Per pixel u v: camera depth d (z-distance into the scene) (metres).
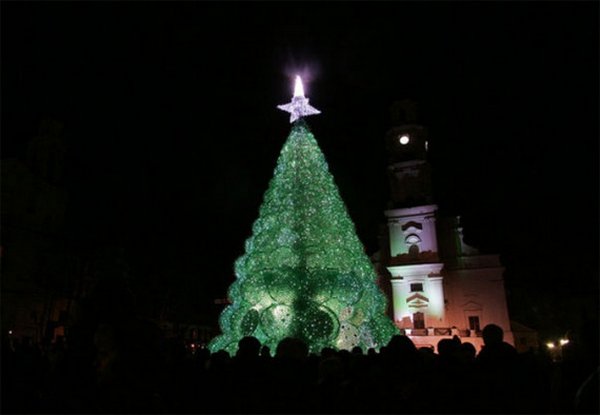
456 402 5.97
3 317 39.06
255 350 6.48
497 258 50.69
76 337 6.33
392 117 57.22
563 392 7.17
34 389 6.35
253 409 5.71
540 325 56.16
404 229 52.50
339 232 21.41
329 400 6.08
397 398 6.32
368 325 21.06
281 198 21.73
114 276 6.85
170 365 6.63
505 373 6.14
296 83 25.31
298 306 18.34
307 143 23.19
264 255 20.33
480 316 49.41
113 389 4.86
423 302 49.16
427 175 54.06
